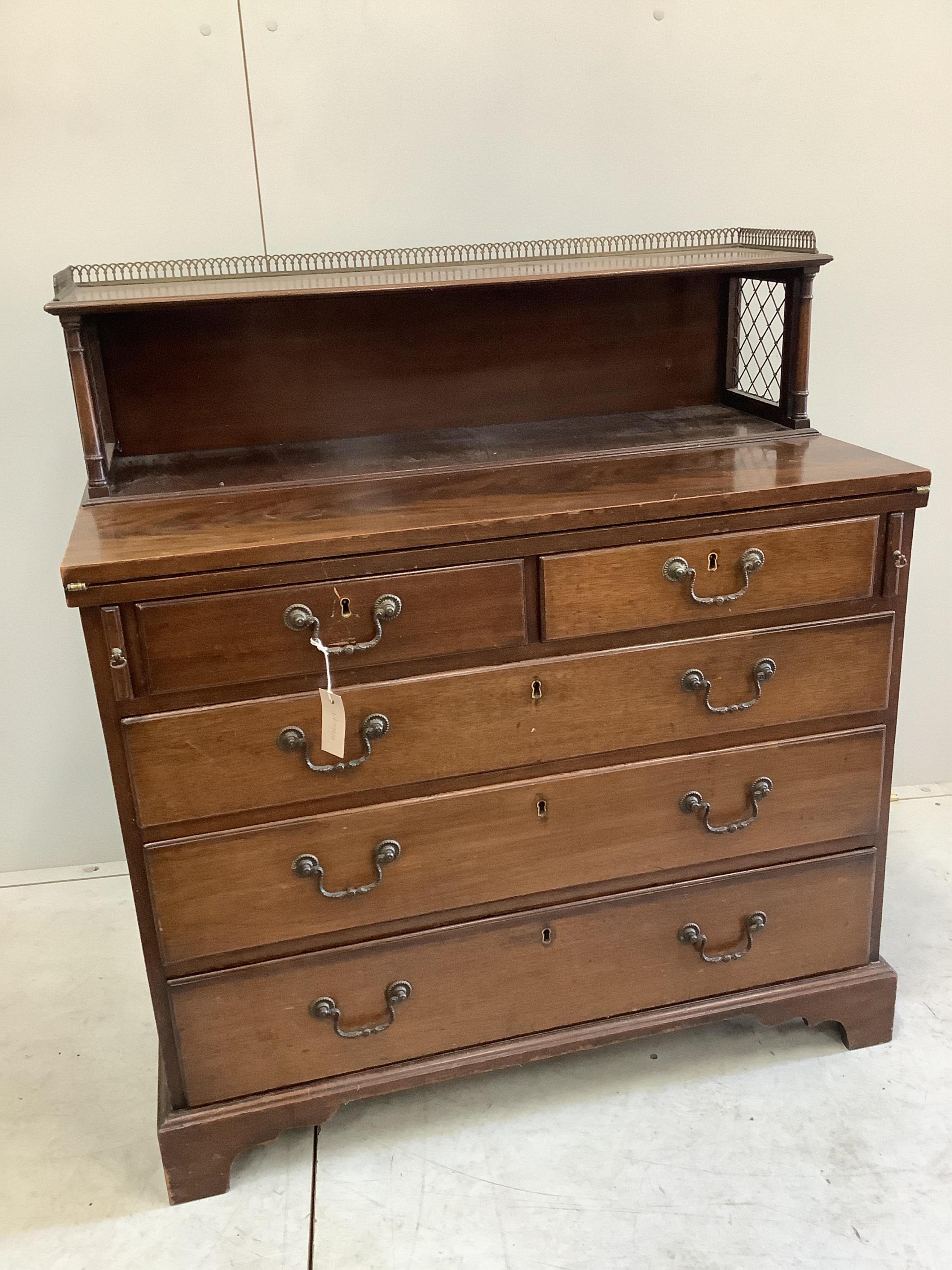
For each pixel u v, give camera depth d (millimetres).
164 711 1343
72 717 2229
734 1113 1657
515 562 1380
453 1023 1594
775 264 1588
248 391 1747
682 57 1979
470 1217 1498
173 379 1717
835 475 1483
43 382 1998
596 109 1982
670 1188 1529
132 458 1736
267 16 1842
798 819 1637
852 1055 1773
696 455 1639
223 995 1486
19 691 2189
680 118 2014
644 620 1453
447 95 1933
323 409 1784
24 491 2059
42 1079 1793
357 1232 1482
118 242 1935
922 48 2035
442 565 1357
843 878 1695
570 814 1528
